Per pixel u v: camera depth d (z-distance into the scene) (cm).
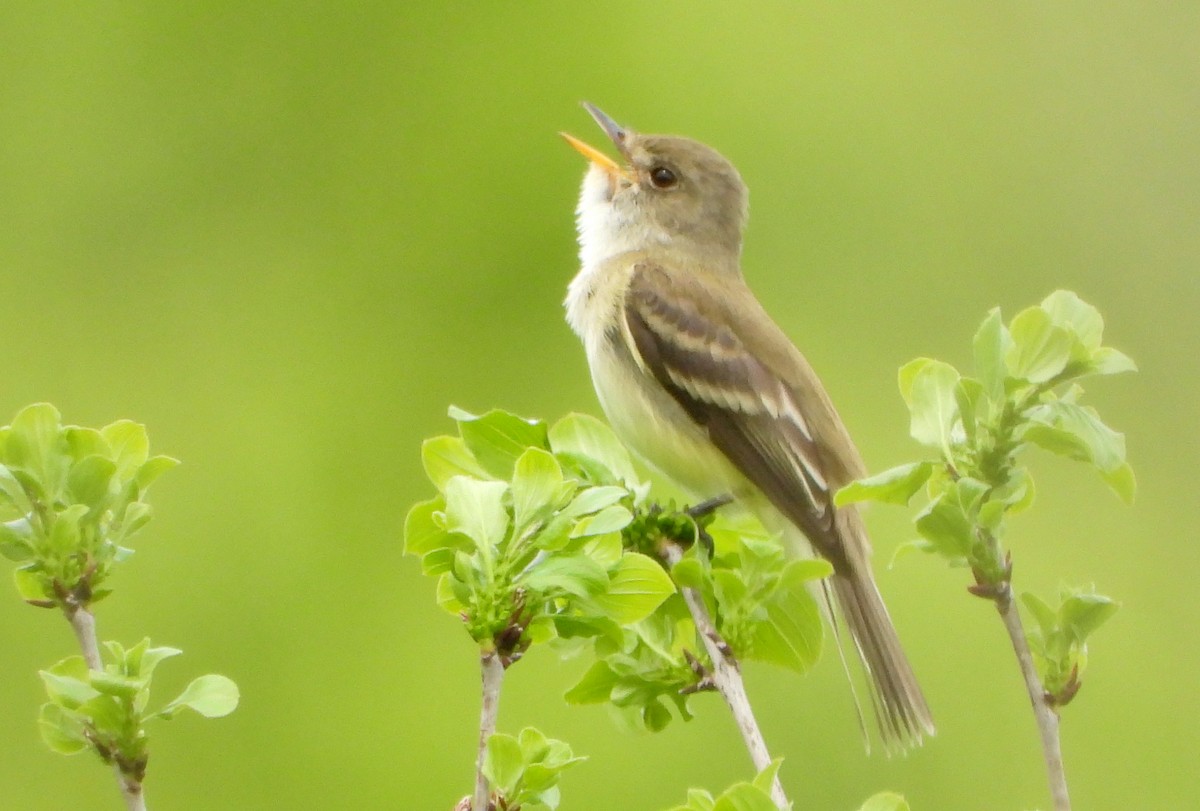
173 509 1370
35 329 1496
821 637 545
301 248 1527
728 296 855
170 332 1500
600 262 908
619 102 1558
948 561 463
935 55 1605
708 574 540
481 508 459
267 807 1218
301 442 1432
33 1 1554
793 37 1589
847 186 1574
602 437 577
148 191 1539
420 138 1550
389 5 1554
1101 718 1291
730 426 816
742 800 402
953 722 1199
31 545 477
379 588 1348
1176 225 1587
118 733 461
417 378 1477
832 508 778
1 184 1527
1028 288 1582
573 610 476
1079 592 488
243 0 1558
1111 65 1623
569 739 1193
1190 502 1479
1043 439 472
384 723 1256
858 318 1545
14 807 1153
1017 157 1603
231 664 1287
